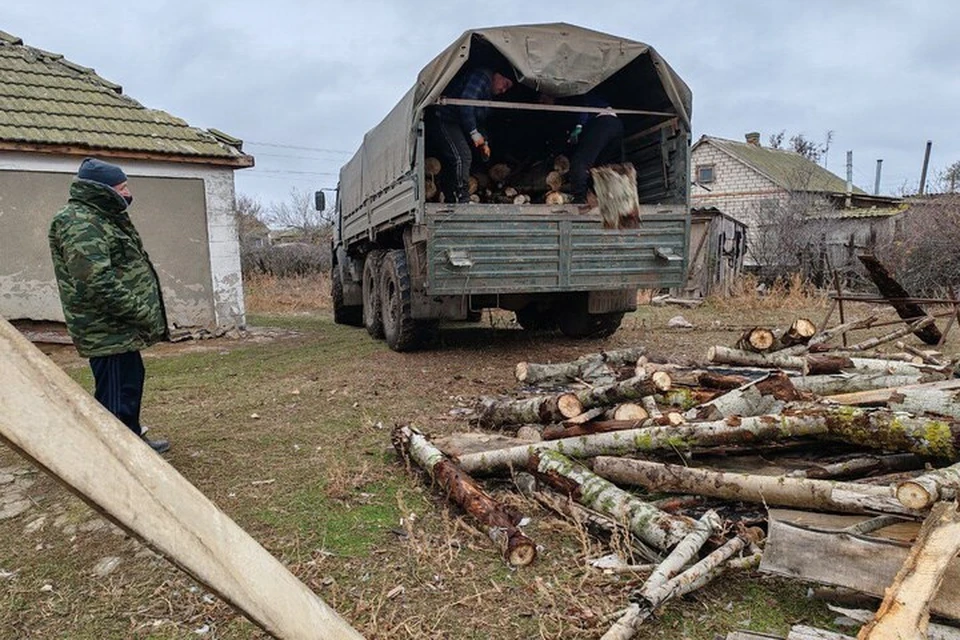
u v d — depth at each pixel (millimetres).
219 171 8086
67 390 889
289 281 17328
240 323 8391
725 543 2201
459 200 5645
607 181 5672
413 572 2309
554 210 5453
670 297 12594
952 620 1678
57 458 852
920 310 6332
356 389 5039
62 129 7270
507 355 6320
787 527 2049
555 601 2113
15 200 7023
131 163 7527
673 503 2594
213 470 3314
